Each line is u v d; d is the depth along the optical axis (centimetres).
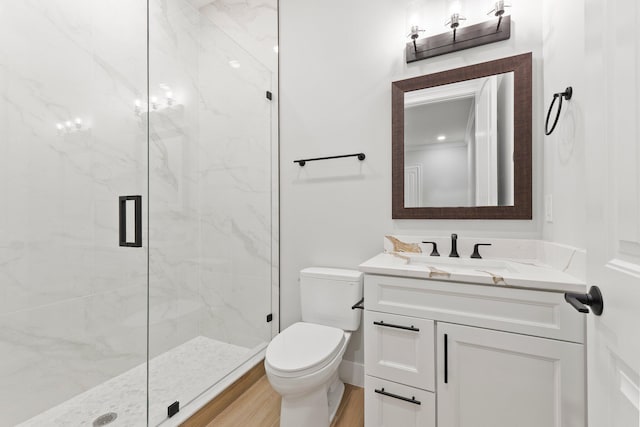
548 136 133
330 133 189
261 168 210
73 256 160
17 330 141
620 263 53
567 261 110
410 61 165
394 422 124
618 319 53
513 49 145
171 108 210
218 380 172
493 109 148
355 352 180
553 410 99
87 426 142
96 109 171
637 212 48
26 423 142
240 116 216
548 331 99
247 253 214
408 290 122
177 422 140
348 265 184
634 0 49
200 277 224
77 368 159
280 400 168
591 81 64
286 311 203
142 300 189
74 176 161
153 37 198
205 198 226
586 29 66
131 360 181
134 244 177
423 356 119
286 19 204
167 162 206
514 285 104
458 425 113
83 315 163
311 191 195
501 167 146
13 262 140
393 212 169
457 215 155
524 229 143
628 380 51
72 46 161
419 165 164
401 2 169
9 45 139
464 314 112
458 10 149
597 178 61
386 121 173
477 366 110
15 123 141
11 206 140
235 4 223
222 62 221
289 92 201
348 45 184
